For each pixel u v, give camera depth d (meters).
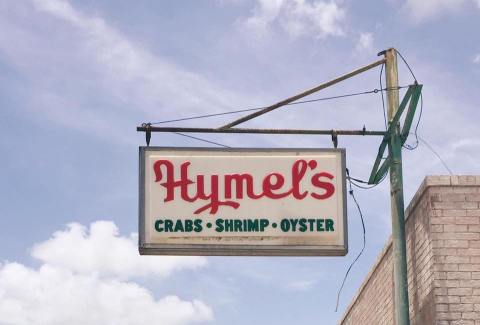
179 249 13.84
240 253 13.93
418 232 13.73
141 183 14.10
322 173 14.16
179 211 14.01
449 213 13.02
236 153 14.25
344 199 14.05
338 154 14.21
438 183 13.13
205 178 14.15
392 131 13.82
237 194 14.09
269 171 14.18
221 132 14.03
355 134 14.05
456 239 12.91
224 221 13.97
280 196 14.07
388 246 16.08
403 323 12.97
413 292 14.01
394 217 13.46
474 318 12.59
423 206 13.41
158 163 14.18
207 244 13.87
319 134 14.05
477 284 12.71
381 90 14.06
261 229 13.94
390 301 15.95
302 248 13.85
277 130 14.02
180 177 14.15
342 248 13.85
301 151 14.26
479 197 13.07
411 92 13.35
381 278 16.84
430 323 12.95
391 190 13.62
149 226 13.94
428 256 13.09
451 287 12.71
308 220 13.98
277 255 13.97
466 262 12.81
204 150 14.26
